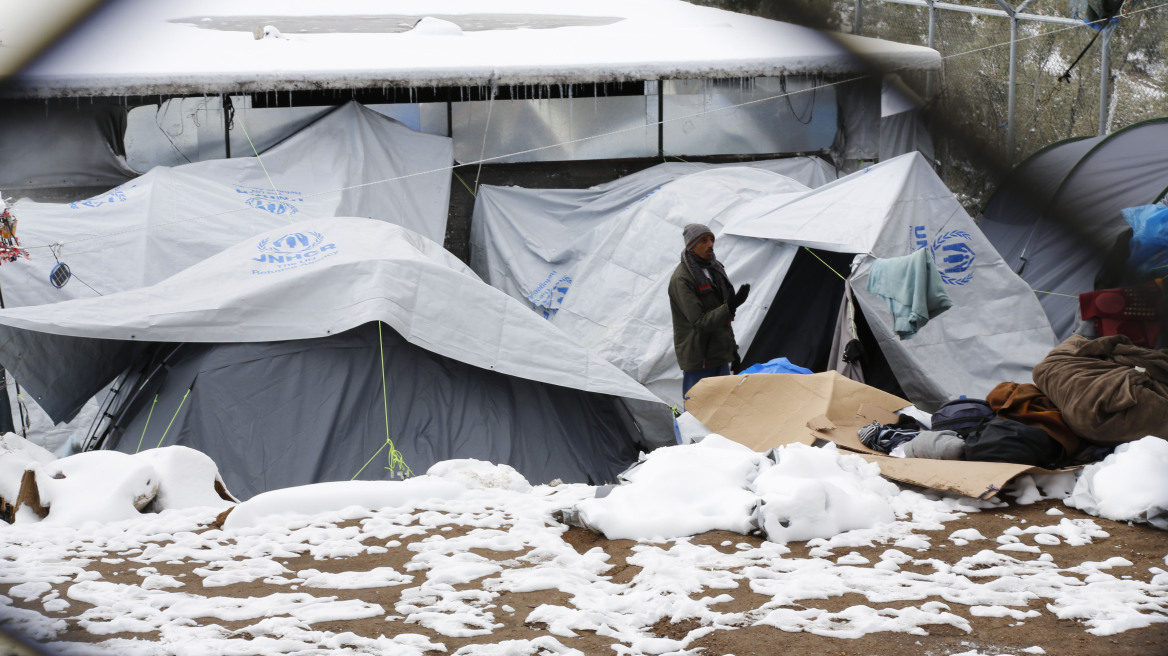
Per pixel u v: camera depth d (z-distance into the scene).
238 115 12.34
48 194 11.97
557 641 2.99
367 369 8.05
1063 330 10.52
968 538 4.07
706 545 4.03
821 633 3.04
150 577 3.66
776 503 4.08
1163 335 6.21
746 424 6.17
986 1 18.47
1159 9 17.59
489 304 8.48
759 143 13.35
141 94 11.55
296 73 11.83
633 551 3.99
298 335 7.93
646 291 10.20
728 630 3.10
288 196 11.20
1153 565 3.70
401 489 4.81
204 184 10.92
